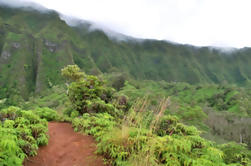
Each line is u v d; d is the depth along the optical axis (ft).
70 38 528.22
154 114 10.93
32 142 10.68
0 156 7.35
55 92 234.17
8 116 13.05
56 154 11.12
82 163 10.18
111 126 14.38
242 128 78.74
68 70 35.70
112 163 10.08
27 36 439.22
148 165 8.78
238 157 9.98
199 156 9.82
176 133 13.62
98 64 545.03
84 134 15.02
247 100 161.58
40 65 385.29
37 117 14.55
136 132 11.53
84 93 22.77
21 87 322.55
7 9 559.79
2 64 348.59
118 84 132.98
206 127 42.55
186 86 245.45
